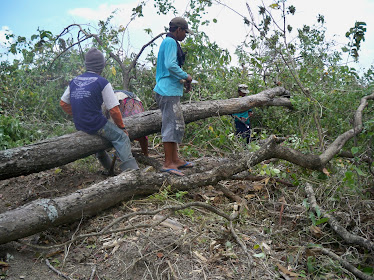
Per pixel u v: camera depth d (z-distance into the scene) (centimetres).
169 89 370
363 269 251
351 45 603
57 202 290
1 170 322
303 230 304
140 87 634
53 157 347
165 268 252
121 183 329
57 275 248
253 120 615
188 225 305
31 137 536
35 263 260
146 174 354
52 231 302
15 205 366
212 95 596
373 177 367
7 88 636
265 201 356
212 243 275
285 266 261
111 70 618
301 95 571
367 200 330
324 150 448
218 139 471
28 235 274
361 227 304
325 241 296
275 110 615
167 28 633
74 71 679
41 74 688
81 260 263
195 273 248
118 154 370
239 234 296
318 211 297
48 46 652
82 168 448
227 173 368
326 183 364
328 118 548
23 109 625
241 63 685
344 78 638
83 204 302
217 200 355
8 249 272
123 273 248
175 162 393
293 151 388
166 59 358
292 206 342
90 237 286
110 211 328
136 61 612
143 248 268
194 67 609
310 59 712
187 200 352
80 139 363
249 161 372
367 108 530
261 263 262
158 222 276
